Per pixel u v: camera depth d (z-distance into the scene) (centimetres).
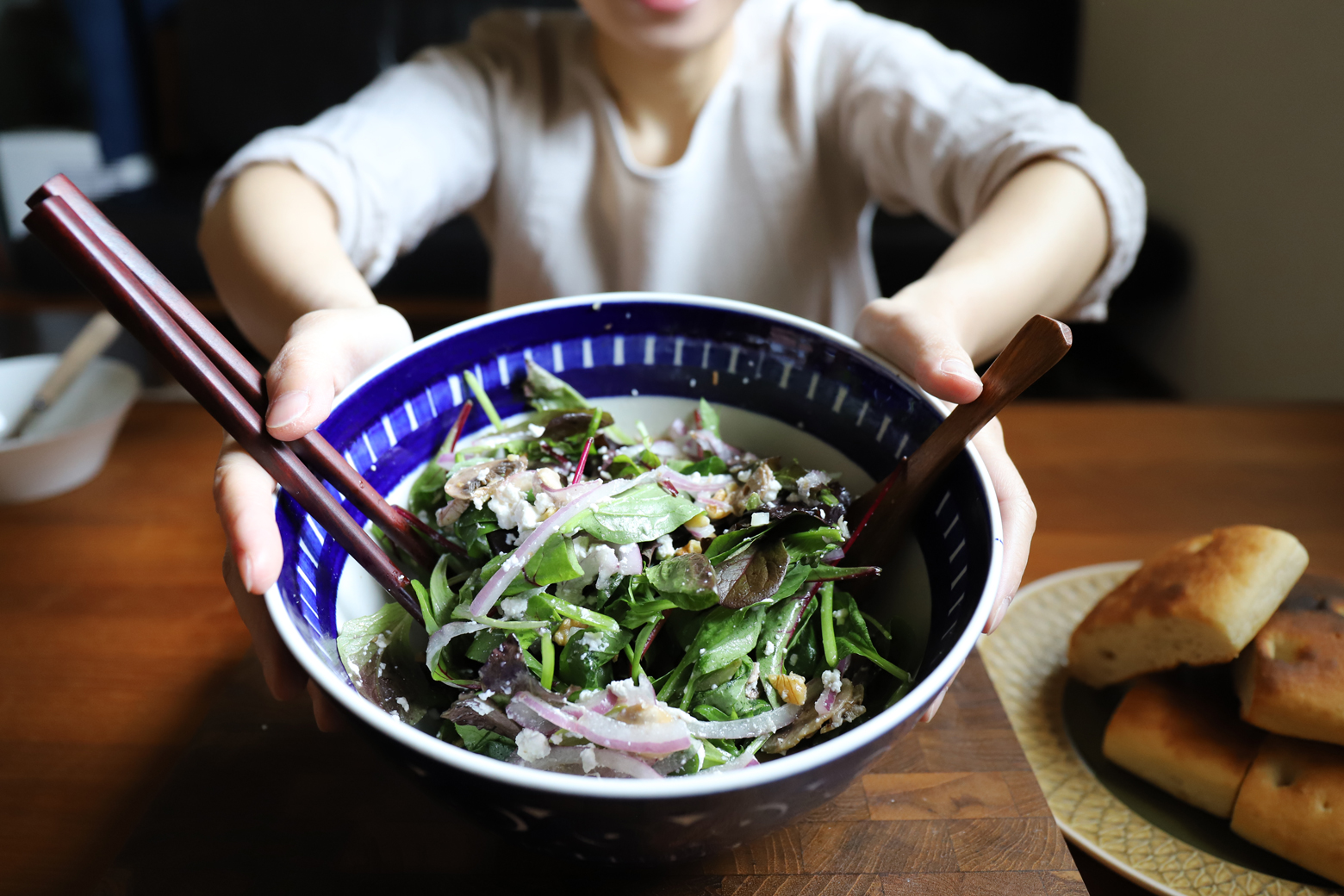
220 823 38
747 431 43
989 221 56
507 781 27
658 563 35
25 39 160
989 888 36
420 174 66
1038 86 156
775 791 27
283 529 33
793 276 76
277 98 163
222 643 48
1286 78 109
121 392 62
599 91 73
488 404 41
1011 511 38
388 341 41
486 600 34
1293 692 42
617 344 42
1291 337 110
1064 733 47
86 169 166
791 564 35
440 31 162
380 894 36
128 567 52
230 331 137
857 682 35
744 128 72
